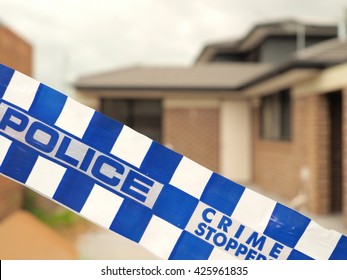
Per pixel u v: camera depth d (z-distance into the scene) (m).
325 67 8.48
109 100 15.65
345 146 8.05
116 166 2.47
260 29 20.41
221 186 2.53
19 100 2.42
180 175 2.51
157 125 15.82
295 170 10.84
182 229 2.51
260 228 2.54
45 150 2.44
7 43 6.68
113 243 7.23
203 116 15.72
